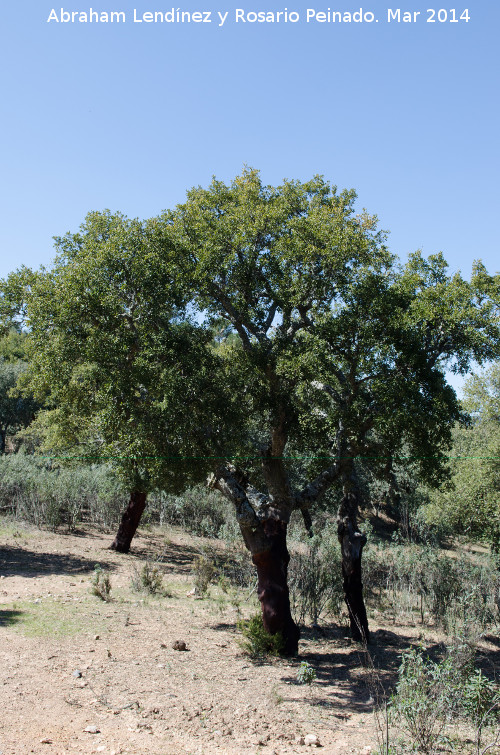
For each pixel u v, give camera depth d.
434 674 5.21
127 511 16.97
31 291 9.48
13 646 7.03
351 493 11.88
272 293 9.90
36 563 13.12
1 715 4.92
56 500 19.11
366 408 9.65
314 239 9.61
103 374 8.48
